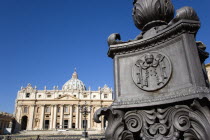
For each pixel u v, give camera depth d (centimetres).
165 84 306
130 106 320
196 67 276
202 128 248
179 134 278
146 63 335
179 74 294
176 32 308
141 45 354
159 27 368
